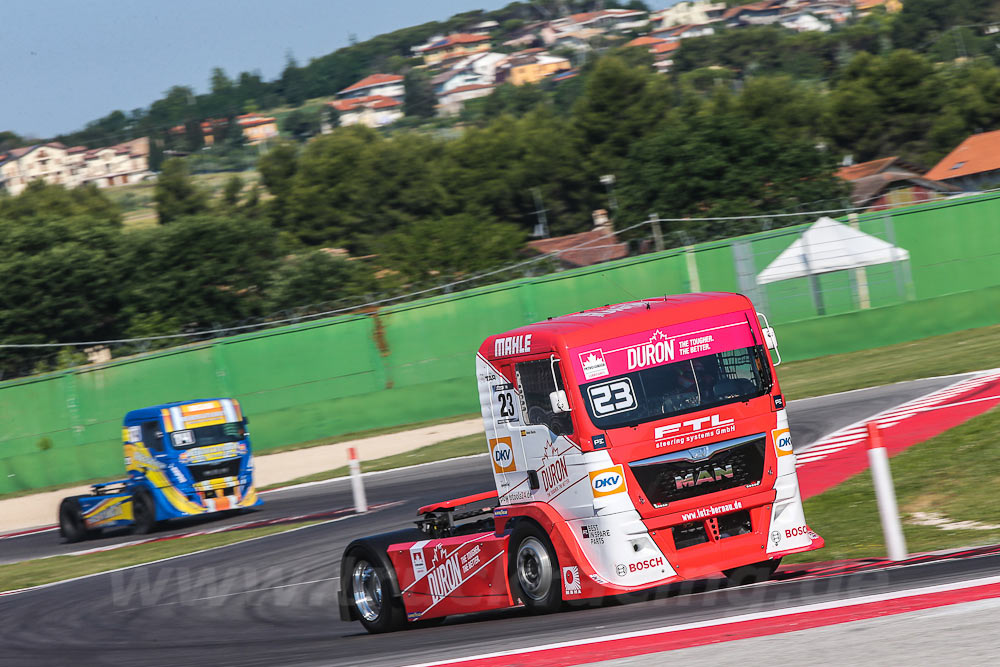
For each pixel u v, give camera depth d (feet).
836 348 431.43
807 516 155.84
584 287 441.27
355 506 243.19
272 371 435.94
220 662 111.86
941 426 200.44
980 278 447.42
